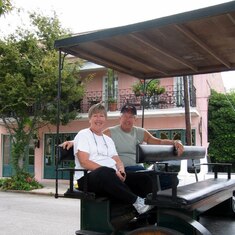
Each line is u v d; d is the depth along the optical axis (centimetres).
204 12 351
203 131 1983
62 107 1781
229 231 384
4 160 2253
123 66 548
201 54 506
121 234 371
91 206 372
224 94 2169
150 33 417
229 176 510
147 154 354
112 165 403
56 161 398
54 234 759
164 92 1839
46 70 1572
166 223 332
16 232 777
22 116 1730
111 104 1945
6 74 1598
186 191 361
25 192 1623
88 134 407
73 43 418
